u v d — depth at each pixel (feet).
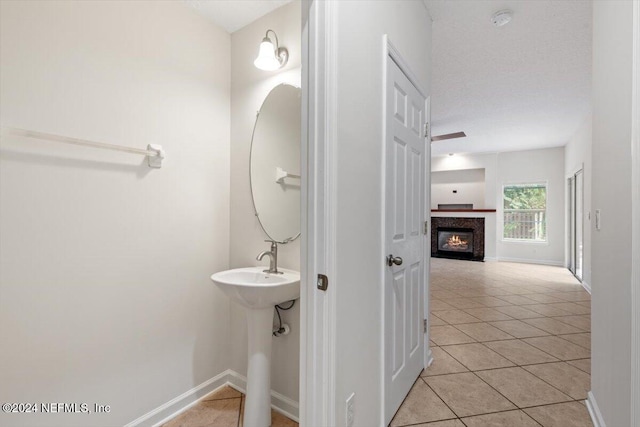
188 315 5.99
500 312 11.38
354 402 4.01
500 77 10.84
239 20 6.41
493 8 7.20
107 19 4.85
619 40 4.22
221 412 5.76
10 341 3.92
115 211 4.94
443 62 9.77
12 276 3.94
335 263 3.55
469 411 5.58
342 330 3.71
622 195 4.12
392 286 5.22
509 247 23.99
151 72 5.43
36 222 4.13
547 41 8.60
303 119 3.64
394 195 5.29
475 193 25.46
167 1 5.69
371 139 4.48
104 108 4.81
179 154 5.86
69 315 4.43
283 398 5.77
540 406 5.75
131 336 5.13
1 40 3.85
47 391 4.22
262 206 6.23
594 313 5.46
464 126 16.62
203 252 6.28
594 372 5.43
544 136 18.90
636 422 3.57
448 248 26.16
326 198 3.46
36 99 4.12
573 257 19.11
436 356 7.77
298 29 5.79
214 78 6.49
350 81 3.88
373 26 4.52
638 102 3.57
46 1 4.22
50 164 4.26
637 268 3.57
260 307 5.07
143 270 5.31
